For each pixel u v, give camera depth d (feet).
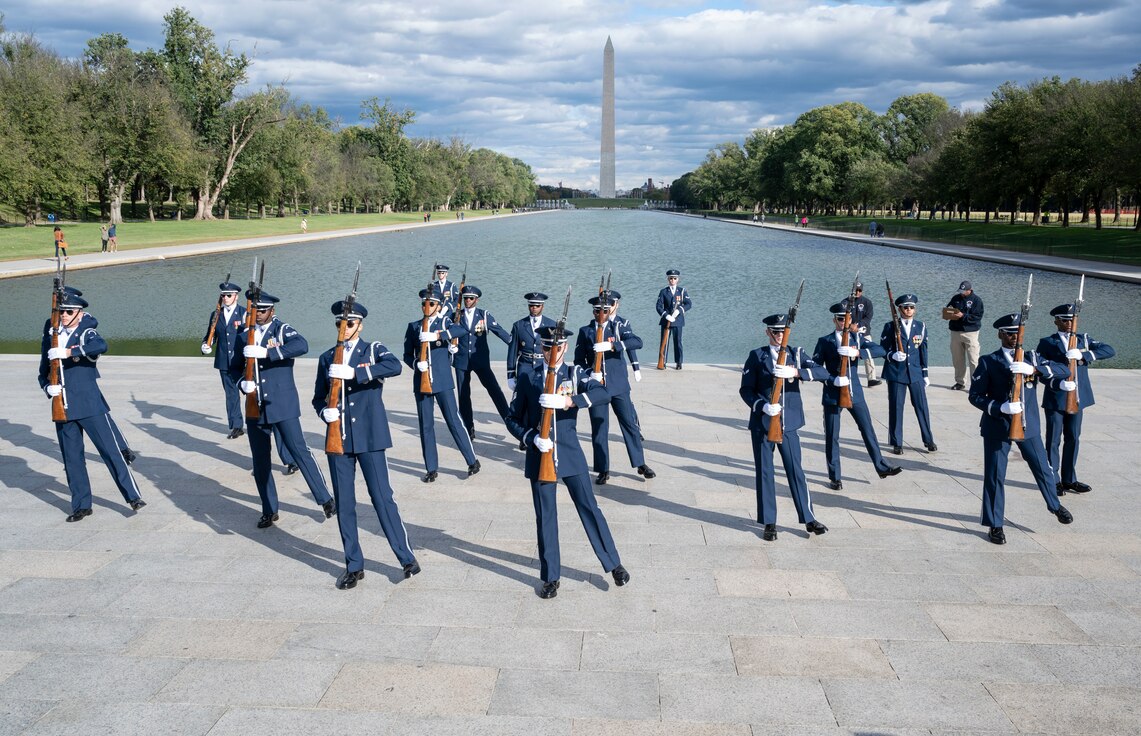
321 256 181.37
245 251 195.42
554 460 23.54
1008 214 415.64
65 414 28.94
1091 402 32.09
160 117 242.99
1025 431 28.12
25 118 205.87
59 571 25.49
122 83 240.73
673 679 19.30
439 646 20.85
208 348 40.27
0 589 24.23
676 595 23.71
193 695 18.75
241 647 20.86
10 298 108.47
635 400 49.24
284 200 408.87
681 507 31.24
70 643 21.11
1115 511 30.35
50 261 150.71
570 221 467.52
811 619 22.21
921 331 37.63
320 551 27.14
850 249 212.43
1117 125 187.52
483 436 41.47
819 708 18.13
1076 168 217.97
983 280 129.90
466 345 39.65
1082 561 25.99
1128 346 72.79
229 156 292.61
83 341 29.07
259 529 29.12
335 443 24.22
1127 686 19.01
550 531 23.71
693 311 97.40
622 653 20.47
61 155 210.79
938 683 19.12
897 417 37.83
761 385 28.50
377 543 27.78
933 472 35.37
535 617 22.38
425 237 270.67
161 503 31.76
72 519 29.73
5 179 196.44
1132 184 192.44
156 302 104.73
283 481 34.65
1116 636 21.27
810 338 78.33
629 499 32.14
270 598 23.62
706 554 26.73
